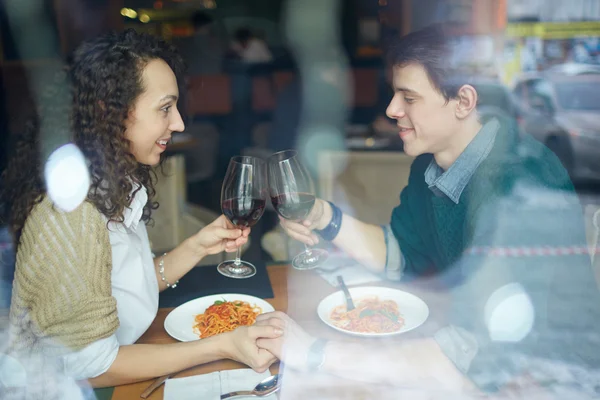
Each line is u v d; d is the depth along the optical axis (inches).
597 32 193.5
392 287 60.2
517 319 48.9
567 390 44.1
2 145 48.6
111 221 48.0
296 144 172.6
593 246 60.2
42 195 45.7
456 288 54.6
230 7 287.6
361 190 89.5
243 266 65.4
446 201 58.7
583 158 198.1
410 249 65.9
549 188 52.0
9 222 46.9
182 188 97.5
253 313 53.8
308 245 69.3
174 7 248.5
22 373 45.1
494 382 44.9
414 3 217.6
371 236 66.9
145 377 45.1
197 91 233.1
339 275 63.1
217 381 44.3
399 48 54.6
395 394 43.0
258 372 45.5
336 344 47.1
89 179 46.3
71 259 44.2
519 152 54.0
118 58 46.6
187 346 46.3
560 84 198.8
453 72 52.9
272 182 60.4
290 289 59.9
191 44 242.1
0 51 207.8
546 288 50.0
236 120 233.0
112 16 231.8
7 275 51.2
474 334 48.2
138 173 53.1
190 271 64.9
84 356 44.3
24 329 45.4
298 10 248.7
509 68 199.3
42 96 47.1
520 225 50.8
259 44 245.4
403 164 86.8
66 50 218.2
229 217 57.4
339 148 141.0
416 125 55.6
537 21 196.1
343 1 243.9
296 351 45.9
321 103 177.3
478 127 56.1
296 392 42.8
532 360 46.8
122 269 50.0
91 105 46.9
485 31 199.0
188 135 162.7
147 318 51.4
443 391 43.7
